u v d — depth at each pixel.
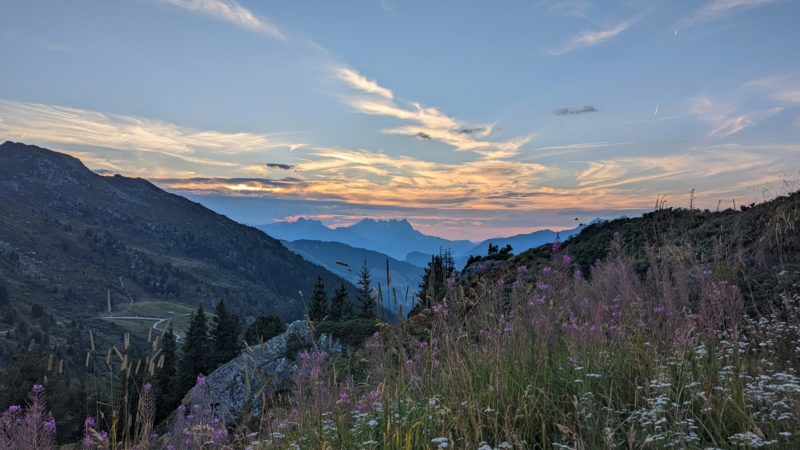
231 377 11.22
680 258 8.36
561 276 6.48
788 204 11.29
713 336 5.43
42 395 5.39
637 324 5.93
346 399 5.12
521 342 5.29
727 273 8.21
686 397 4.20
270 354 12.82
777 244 9.52
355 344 12.16
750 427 3.54
